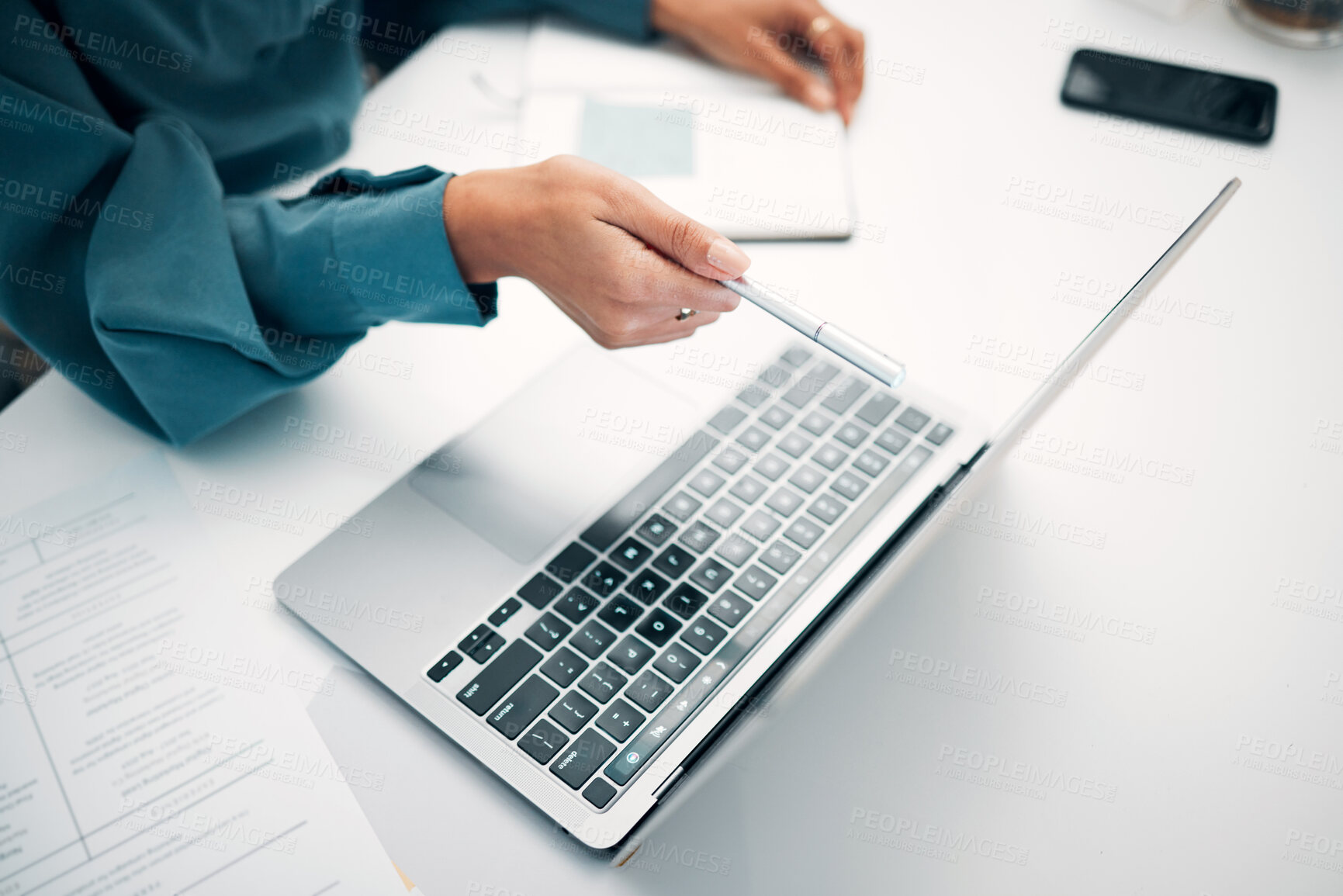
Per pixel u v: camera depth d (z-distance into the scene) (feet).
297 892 1.44
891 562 1.60
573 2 2.61
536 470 1.85
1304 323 2.12
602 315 1.82
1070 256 2.22
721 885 1.46
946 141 2.46
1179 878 1.48
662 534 1.73
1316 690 1.65
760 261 2.22
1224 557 1.80
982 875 1.48
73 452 1.96
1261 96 2.46
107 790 1.53
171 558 1.79
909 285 2.17
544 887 1.45
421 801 1.51
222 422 1.95
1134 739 1.60
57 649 1.68
